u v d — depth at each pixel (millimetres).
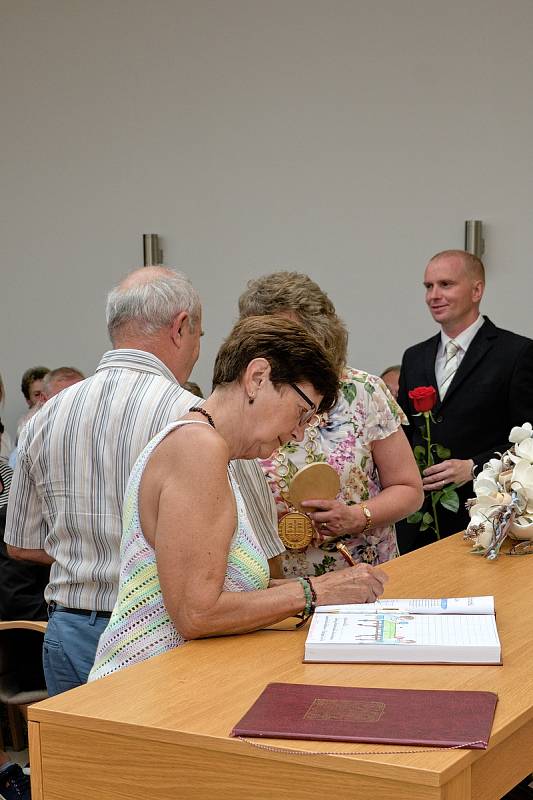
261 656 1983
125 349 2604
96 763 1755
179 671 1920
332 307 2754
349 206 6902
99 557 2547
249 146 7176
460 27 6492
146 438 2490
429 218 6668
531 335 6434
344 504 2785
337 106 6895
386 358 6879
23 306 8000
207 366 7430
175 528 1988
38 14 7766
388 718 1634
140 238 7551
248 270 7242
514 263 6449
